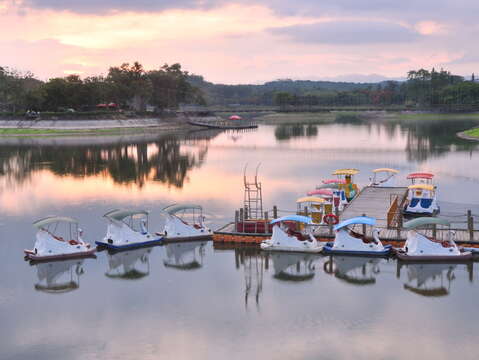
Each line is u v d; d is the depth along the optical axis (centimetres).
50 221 4647
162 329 3356
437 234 4747
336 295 3850
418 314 3503
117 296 3891
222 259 4653
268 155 12788
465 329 3278
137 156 12712
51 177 9381
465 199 6881
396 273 4244
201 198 7281
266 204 6775
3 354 3070
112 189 8100
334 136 18962
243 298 3825
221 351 3069
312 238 4728
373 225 4731
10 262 4616
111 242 4853
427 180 7262
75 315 3572
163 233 5147
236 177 9275
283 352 3045
